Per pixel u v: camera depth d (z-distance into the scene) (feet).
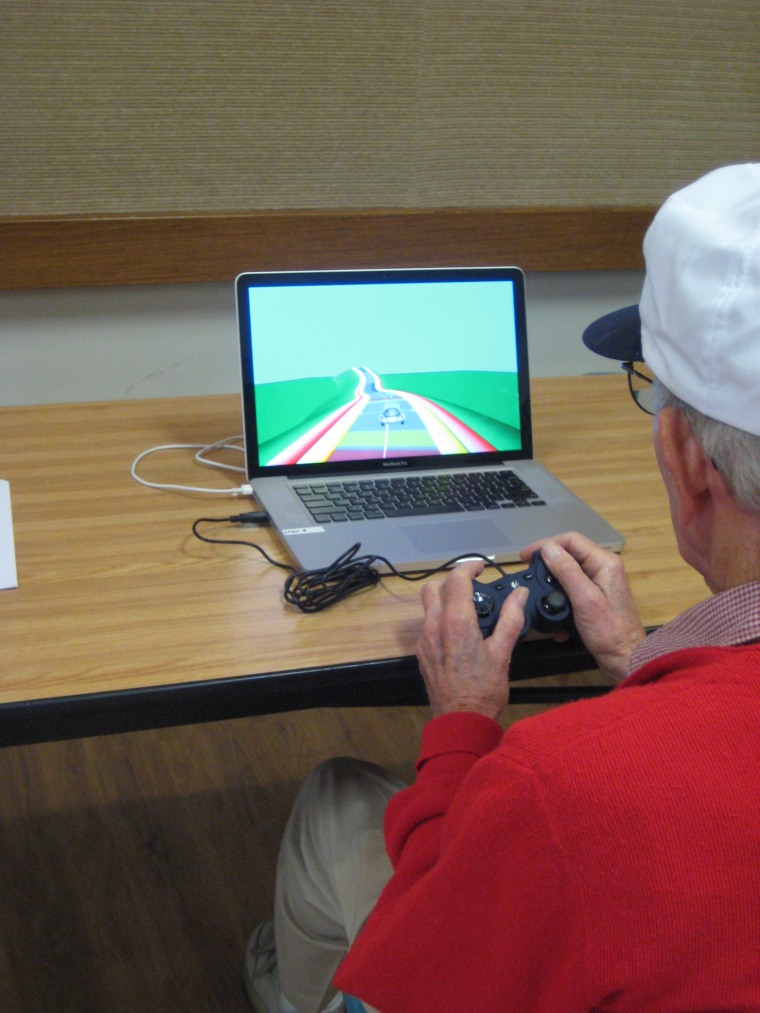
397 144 5.90
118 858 5.70
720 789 1.66
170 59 5.35
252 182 5.75
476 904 1.86
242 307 4.22
